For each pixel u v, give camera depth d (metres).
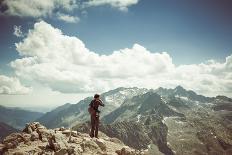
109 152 24.06
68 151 21.95
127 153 24.19
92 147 23.64
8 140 26.62
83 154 22.22
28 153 22.64
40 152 22.48
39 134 27.53
